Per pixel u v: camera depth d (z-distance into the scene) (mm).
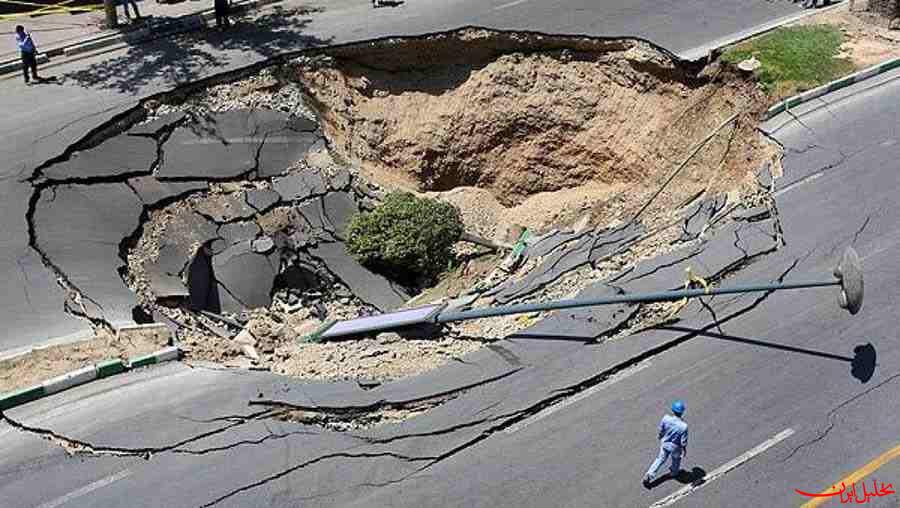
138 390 16109
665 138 24344
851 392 16000
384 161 25312
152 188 21594
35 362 16219
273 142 23484
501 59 25641
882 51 25312
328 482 14539
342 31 25922
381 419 15672
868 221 19828
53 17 27500
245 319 20562
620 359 16750
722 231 20016
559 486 14461
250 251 21688
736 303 17922
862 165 21516
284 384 16359
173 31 26422
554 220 24359
